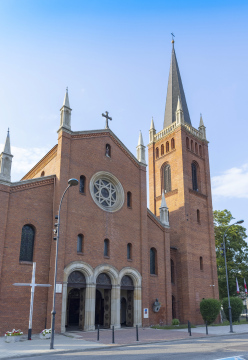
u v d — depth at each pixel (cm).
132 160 3628
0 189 2533
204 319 3794
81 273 2823
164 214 3816
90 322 2725
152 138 5131
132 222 3381
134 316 3116
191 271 4000
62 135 2992
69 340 2173
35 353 1653
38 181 2788
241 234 5428
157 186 4834
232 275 5184
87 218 2969
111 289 3003
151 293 3384
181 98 5275
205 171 4797
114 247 3116
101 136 3353
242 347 1845
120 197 3350
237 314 4297
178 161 4494
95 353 1672
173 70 5512
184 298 3903
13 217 2566
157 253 3588
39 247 2648
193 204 4412
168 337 2380
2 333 2303
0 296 2352
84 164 3109
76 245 2814
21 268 2503
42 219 2727
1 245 2431
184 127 4681
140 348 1861
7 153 2658
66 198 2845
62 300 2573
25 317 2430
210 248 4416
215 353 1609
